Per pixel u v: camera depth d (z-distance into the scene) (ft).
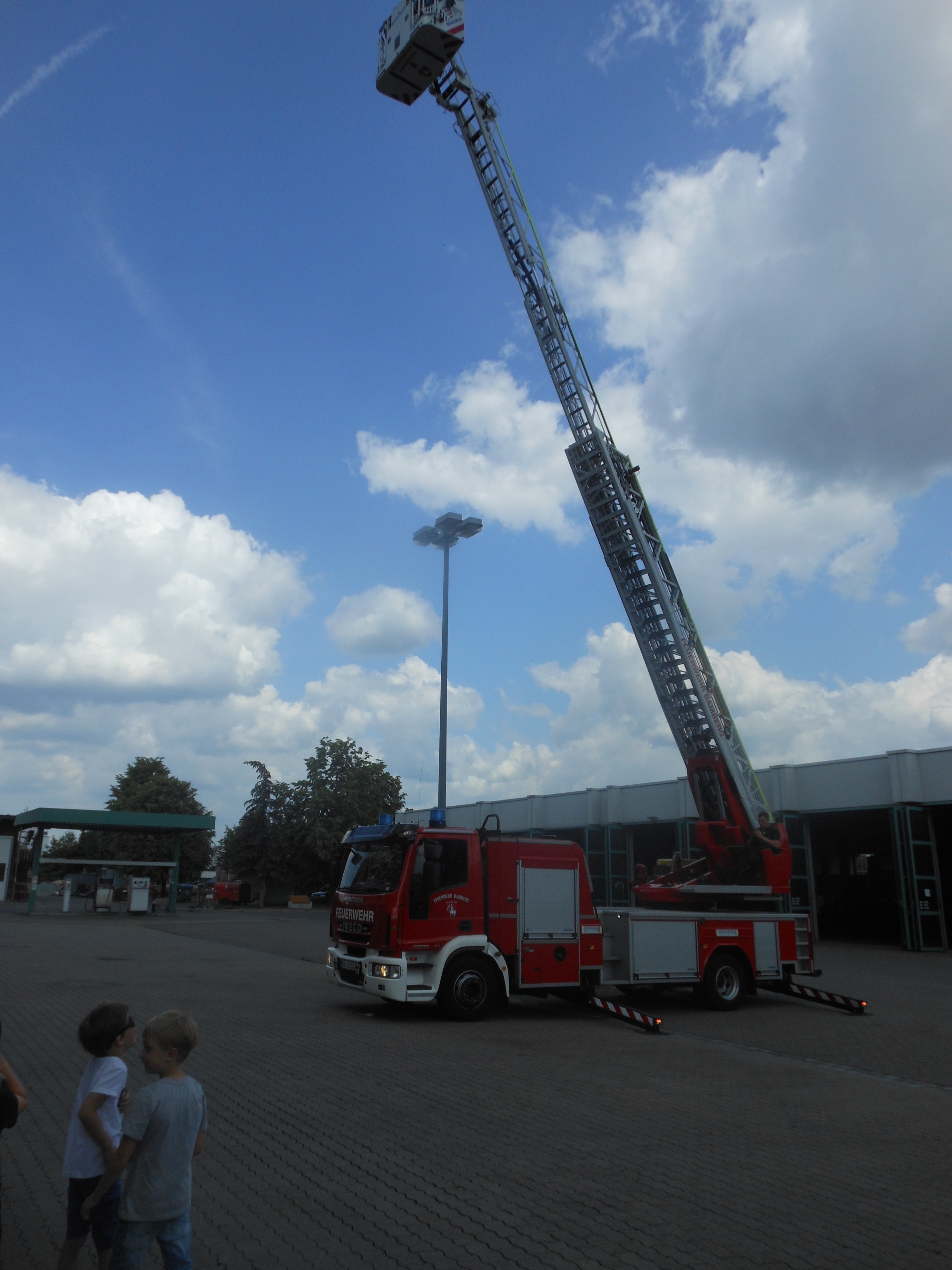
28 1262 14.39
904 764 89.51
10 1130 21.68
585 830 122.52
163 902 171.42
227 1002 44.75
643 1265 15.43
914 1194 19.56
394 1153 21.15
